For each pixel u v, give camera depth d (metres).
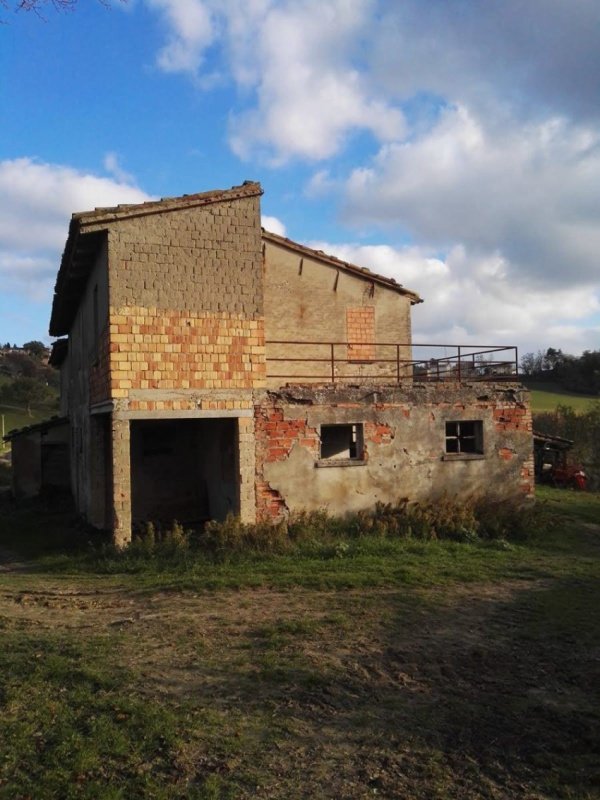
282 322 17.72
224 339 13.20
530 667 7.10
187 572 10.95
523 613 8.99
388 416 14.87
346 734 5.45
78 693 5.85
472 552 12.62
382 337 18.53
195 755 4.93
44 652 6.93
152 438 17.52
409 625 8.36
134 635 7.72
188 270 12.95
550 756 5.21
